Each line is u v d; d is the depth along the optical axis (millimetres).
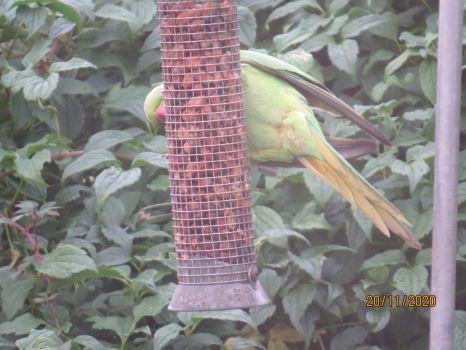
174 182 6688
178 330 7133
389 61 8531
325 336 8422
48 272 7027
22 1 7879
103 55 8586
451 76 5809
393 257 7707
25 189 7973
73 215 8156
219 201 6633
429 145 7676
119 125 8562
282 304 8281
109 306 7695
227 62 6562
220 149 6605
